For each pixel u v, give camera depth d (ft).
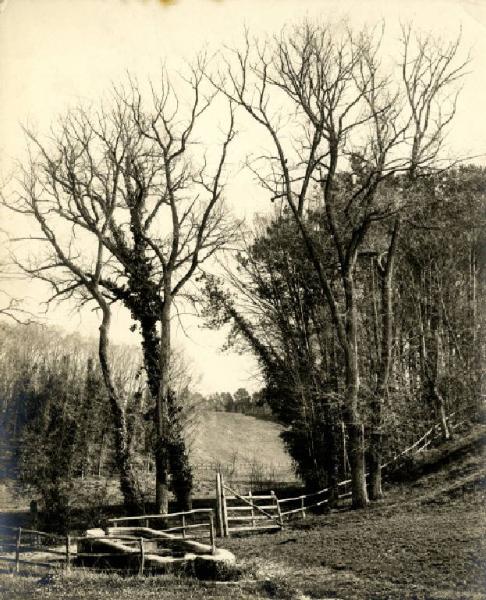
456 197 109.50
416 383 114.93
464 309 116.88
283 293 117.08
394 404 103.24
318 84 90.68
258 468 147.74
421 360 114.62
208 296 120.26
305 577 51.75
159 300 102.99
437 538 59.72
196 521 96.89
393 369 109.40
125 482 95.09
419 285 120.26
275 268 117.60
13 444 97.96
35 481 94.12
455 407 111.45
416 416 108.68
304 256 114.01
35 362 104.58
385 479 99.71
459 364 114.21
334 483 96.17
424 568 50.34
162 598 45.09
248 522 92.84
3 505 96.02
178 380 120.88
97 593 47.29
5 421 99.19
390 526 70.13
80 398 103.60
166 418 100.07
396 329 116.88
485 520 64.95
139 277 102.01
